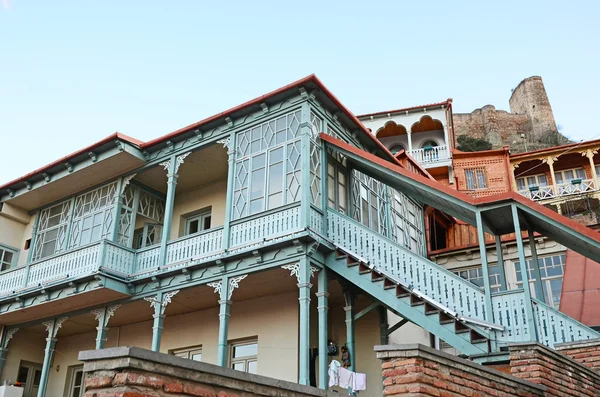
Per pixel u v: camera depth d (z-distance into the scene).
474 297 11.00
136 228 17.84
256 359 14.97
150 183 17.67
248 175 14.08
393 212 17.59
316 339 14.72
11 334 18.16
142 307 16.09
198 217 18.00
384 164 13.20
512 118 66.31
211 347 15.76
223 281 13.39
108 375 3.94
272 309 14.98
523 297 10.45
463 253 17.80
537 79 68.88
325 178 13.69
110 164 16.45
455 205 12.08
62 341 19.67
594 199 27.97
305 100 13.70
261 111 14.46
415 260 11.98
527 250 16.84
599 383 8.34
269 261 12.78
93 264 14.99
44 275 16.34
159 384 4.00
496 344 10.34
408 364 5.64
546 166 30.23
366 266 12.30
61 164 17.00
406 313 11.48
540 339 10.19
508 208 11.36
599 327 12.95
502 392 6.48
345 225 13.15
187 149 15.56
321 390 5.29
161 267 14.70
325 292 12.52
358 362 14.35
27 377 19.09
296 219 12.60
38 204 19.31
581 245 11.05
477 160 30.28
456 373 6.04
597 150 29.11
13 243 19.47
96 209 17.25
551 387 7.14
